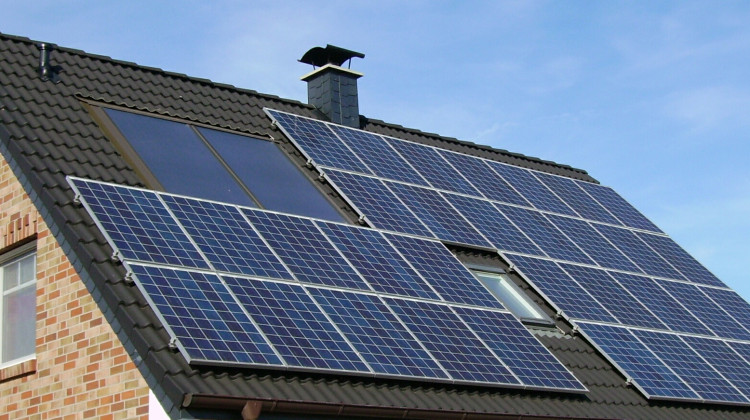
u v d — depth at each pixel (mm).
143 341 12016
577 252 20656
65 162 14984
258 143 18781
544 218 21469
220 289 13117
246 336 12492
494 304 16500
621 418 15930
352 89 22656
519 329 16203
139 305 12648
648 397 16656
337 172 18609
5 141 15047
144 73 19297
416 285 15703
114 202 13961
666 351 18297
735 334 20328
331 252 15422
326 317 13641
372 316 14227
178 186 15734
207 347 11992
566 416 14945
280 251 14695
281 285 13852
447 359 14211
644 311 19406
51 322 14219
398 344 13906
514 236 19844
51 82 17219
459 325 15234
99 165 15312
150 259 13070
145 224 13781
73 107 16703
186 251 13578
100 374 13133
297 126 19891
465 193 20672
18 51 17828
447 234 18312
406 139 23078
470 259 18344
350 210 17797
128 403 12547
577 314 18094
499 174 22750
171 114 18234
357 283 14867
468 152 24172
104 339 13203
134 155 16078
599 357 17531
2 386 14898
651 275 21312
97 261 13078
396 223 17656
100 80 18234
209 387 11766
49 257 14500
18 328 15273
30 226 14891
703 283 22219
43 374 14172
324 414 12469
